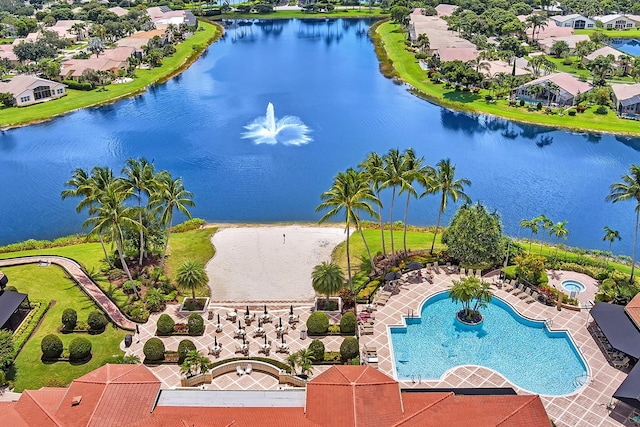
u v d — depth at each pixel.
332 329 74.00
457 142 152.50
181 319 77.19
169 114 177.25
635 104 166.62
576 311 76.81
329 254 96.06
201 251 97.62
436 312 78.31
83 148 151.38
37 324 75.81
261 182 128.62
